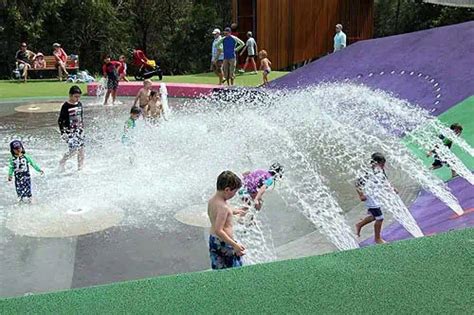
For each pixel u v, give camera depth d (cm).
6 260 564
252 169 890
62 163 880
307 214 695
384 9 4166
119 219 671
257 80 2042
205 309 303
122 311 301
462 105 1023
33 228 641
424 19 3816
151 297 317
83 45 3438
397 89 1259
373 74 1395
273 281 335
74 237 620
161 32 3878
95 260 566
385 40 1520
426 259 358
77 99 870
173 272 540
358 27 2491
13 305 309
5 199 739
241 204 641
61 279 526
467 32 1279
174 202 730
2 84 2186
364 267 350
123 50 3550
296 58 2405
